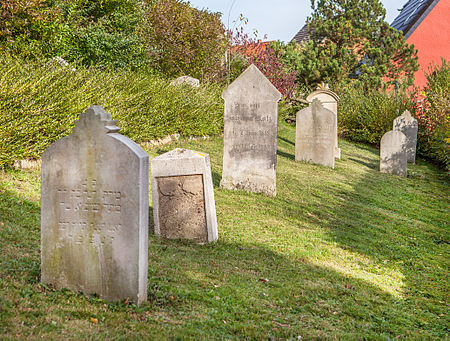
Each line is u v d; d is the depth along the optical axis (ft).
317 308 16.96
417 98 85.05
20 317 12.16
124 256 14.64
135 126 40.68
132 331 12.60
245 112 36.73
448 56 111.04
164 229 24.77
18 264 16.19
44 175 15.02
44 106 28.99
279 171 47.16
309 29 105.29
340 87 92.94
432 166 70.08
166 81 56.85
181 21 75.56
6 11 45.93
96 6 66.64
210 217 24.53
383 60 94.48
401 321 17.04
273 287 18.60
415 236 32.24
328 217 33.50
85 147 14.70
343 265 23.67
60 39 55.98
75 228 14.94
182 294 16.03
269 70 84.23
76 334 11.85
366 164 62.69
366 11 99.91
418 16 111.86
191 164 24.29
